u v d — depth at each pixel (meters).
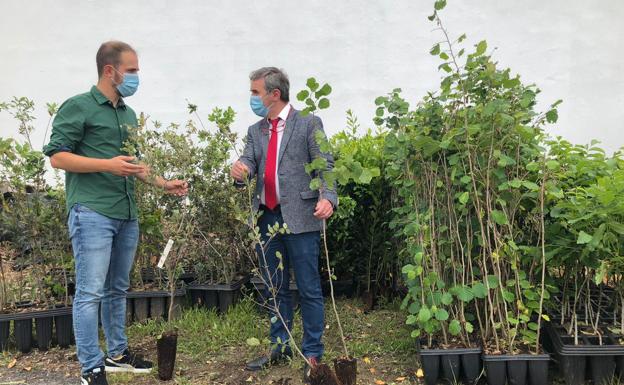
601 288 3.47
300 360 3.50
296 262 3.26
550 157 3.14
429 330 3.12
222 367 3.60
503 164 2.96
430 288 3.22
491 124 3.06
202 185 4.45
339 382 2.87
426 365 3.12
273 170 3.29
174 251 4.48
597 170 3.52
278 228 3.12
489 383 3.06
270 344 3.54
